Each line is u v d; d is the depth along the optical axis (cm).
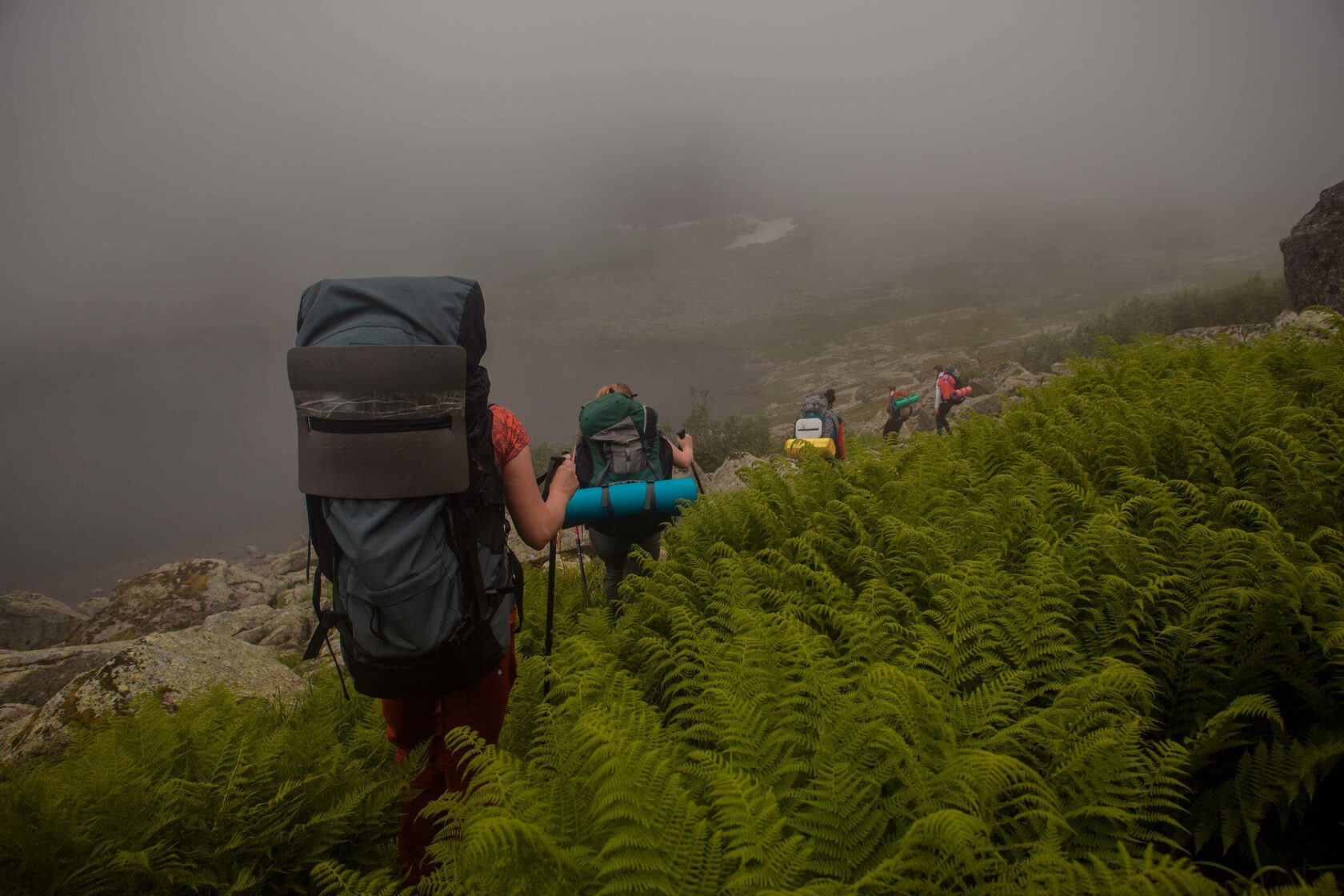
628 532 468
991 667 258
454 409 227
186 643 536
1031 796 180
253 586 1535
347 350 221
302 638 1044
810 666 237
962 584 278
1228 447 382
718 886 168
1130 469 379
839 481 439
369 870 303
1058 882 155
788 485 466
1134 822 196
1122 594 281
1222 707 250
